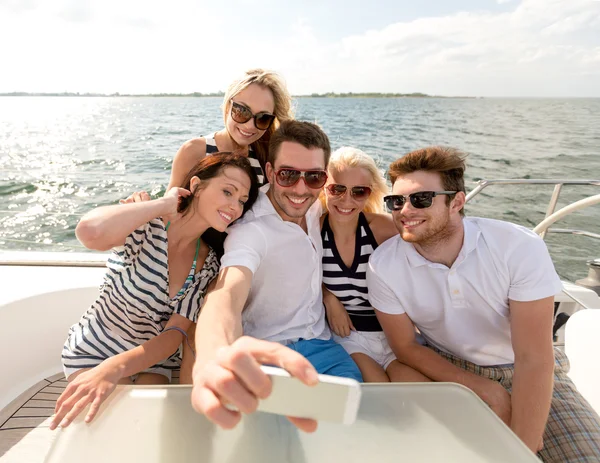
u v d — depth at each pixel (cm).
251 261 140
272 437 81
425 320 154
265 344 59
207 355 92
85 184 1045
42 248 650
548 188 1061
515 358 141
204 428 83
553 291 137
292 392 55
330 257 173
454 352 158
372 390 93
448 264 148
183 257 150
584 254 671
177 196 140
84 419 85
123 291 141
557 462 135
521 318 140
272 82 213
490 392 134
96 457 77
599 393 163
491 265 141
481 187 258
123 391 90
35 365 183
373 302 160
